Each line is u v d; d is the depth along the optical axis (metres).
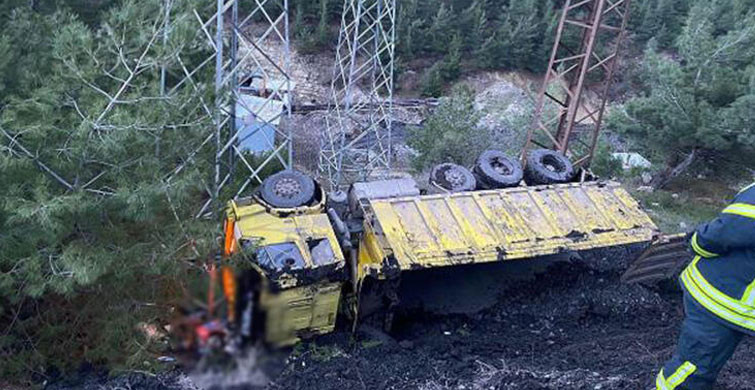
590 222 10.34
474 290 11.01
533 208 10.33
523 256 9.66
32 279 7.34
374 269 8.91
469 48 37.69
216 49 9.83
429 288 10.98
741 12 32.50
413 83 35.88
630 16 38.22
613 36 37.91
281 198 9.45
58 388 8.08
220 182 11.17
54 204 7.01
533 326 10.31
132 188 7.96
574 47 37.12
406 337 9.88
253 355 8.57
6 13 11.52
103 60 8.27
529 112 23.77
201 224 8.59
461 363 8.66
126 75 8.57
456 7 37.53
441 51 37.19
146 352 8.23
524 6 37.12
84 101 8.21
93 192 8.30
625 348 9.07
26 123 7.90
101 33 8.93
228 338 8.62
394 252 9.11
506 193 10.46
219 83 9.74
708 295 5.41
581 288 11.14
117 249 8.22
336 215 9.85
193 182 8.45
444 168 11.13
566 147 14.05
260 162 12.37
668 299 11.25
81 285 8.20
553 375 8.00
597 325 10.38
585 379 7.77
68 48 8.18
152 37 8.38
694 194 18.80
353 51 14.55
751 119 16.06
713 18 31.44
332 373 8.41
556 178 11.65
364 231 9.88
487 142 19.25
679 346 5.74
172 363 8.41
